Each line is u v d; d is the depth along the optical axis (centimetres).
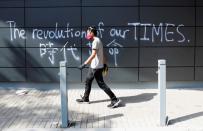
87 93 900
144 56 1045
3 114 814
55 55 1048
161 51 1045
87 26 1036
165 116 729
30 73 1054
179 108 855
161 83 721
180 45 1045
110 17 1033
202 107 863
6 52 1050
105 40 1039
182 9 1036
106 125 736
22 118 786
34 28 1041
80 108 860
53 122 755
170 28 1040
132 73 1049
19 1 1034
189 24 1039
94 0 1029
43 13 1037
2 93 1020
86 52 1044
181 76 1054
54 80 1054
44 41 1045
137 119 774
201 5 1035
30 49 1048
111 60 1044
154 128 713
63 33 1041
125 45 1041
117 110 841
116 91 1036
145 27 1038
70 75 1052
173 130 702
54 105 887
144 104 892
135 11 1033
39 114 814
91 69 874
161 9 1034
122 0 1030
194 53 1048
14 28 1043
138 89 1057
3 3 1035
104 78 1049
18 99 948
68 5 1033
